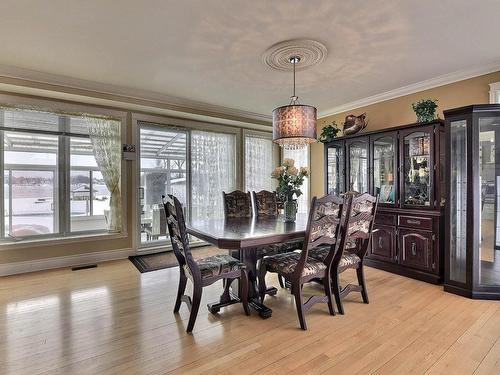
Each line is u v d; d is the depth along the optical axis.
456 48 2.69
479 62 3.00
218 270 2.22
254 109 4.83
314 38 2.51
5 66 3.06
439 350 1.84
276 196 3.86
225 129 5.25
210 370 1.66
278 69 3.17
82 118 3.93
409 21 2.25
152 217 4.55
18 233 3.58
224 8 2.09
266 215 3.66
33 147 3.67
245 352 1.84
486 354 1.79
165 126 4.62
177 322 2.25
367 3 2.03
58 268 3.68
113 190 4.14
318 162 5.25
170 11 2.12
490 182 2.80
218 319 2.29
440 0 2.00
